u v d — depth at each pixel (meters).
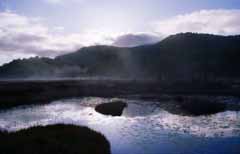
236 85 129.25
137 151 21.00
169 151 20.88
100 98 81.94
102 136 24.06
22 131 23.22
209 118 39.50
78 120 39.38
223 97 75.44
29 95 79.75
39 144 18.27
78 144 20.16
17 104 62.72
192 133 28.09
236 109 49.62
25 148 17.11
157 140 24.86
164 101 68.44
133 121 37.75
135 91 105.38
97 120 39.16
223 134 27.36
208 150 21.05
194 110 48.97
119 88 119.88
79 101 73.06
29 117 42.69
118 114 45.38
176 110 50.19
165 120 38.25
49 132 22.81
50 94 89.12
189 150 21.16
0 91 81.00
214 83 142.62
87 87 122.19
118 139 25.38
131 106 57.84
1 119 40.22
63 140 20.55
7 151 16.41
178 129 30.69
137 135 27.34
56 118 41.72
